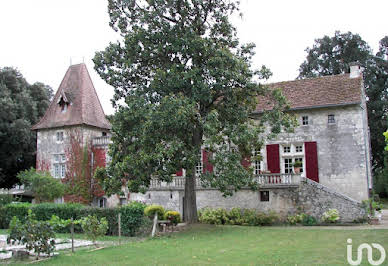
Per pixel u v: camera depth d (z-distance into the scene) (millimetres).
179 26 20828
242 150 22234
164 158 19031
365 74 45156
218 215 25875
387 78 45500
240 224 25219
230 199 26781
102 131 37219
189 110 18469
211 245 15500
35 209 25000
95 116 36656
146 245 15898
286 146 28281
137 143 20203
